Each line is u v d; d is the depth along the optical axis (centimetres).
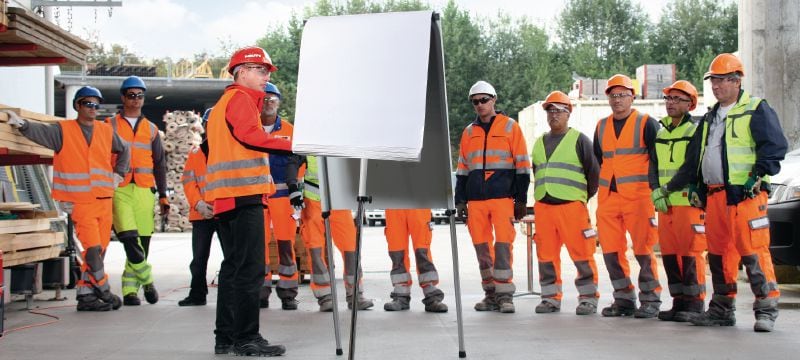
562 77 5997
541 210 820
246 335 583
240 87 582
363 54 514
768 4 1216
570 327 712
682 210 741
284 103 5500
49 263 949
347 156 498
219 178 577
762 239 681
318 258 834
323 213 579
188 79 3241
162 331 702
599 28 6431
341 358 571
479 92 825
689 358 561
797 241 847
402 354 582
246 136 564
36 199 1188
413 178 563
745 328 701
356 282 509
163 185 940
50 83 1500
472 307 871
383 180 568
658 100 1842
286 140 569
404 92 499
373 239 2153
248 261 579
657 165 758
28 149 812
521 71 5716
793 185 880
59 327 727
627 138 781
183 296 997
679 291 756
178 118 2747
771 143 665
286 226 852
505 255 820
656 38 6366
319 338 661
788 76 1214
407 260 850
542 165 824
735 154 680
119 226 885
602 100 1798
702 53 6166
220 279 596
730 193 681
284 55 5725
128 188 889
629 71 6112
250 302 580
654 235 782
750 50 1229
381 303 920
